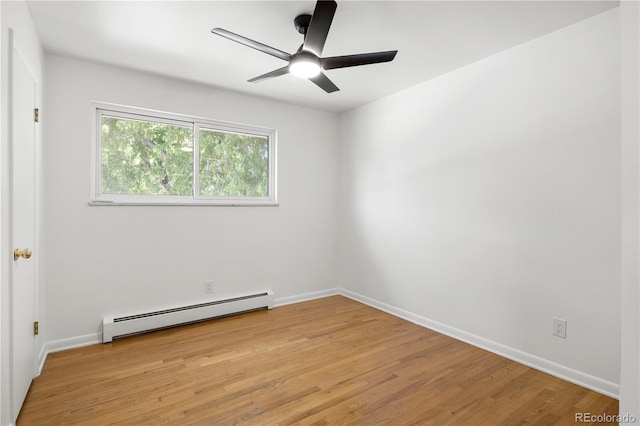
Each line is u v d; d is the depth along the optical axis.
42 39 2.31
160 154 3.11
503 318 2.51
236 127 3.52
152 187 3.07
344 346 2.66
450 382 2.13
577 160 2.11
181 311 3.03
